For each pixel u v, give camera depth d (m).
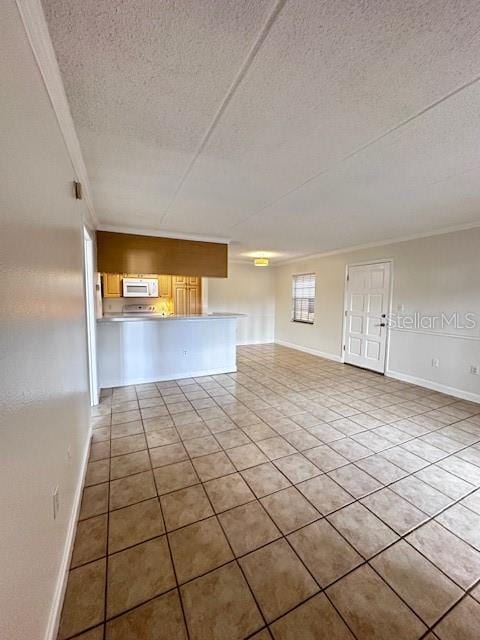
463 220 3.44
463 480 2.05
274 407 3.34
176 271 4.37
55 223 1.35
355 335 5.32
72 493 1.59
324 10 0.92
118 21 0.96
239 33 1.00
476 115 1.44
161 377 4.32
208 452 2.37
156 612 1.18
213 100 1.37
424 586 1.30
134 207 3.04
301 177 2.22
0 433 0.70
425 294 4.10
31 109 0.99
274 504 1.79
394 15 0.93
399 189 2.46
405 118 1.48
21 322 0.86
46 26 0.97
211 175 2.21
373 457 2.32
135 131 1.63
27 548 0.87
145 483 1.97
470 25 0.95
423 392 3.91
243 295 7.61
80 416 2.00
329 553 1.46
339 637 1.10
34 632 0.90
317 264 6.30
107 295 5.55
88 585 1.28
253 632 1.12
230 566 1.38
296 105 1.40
